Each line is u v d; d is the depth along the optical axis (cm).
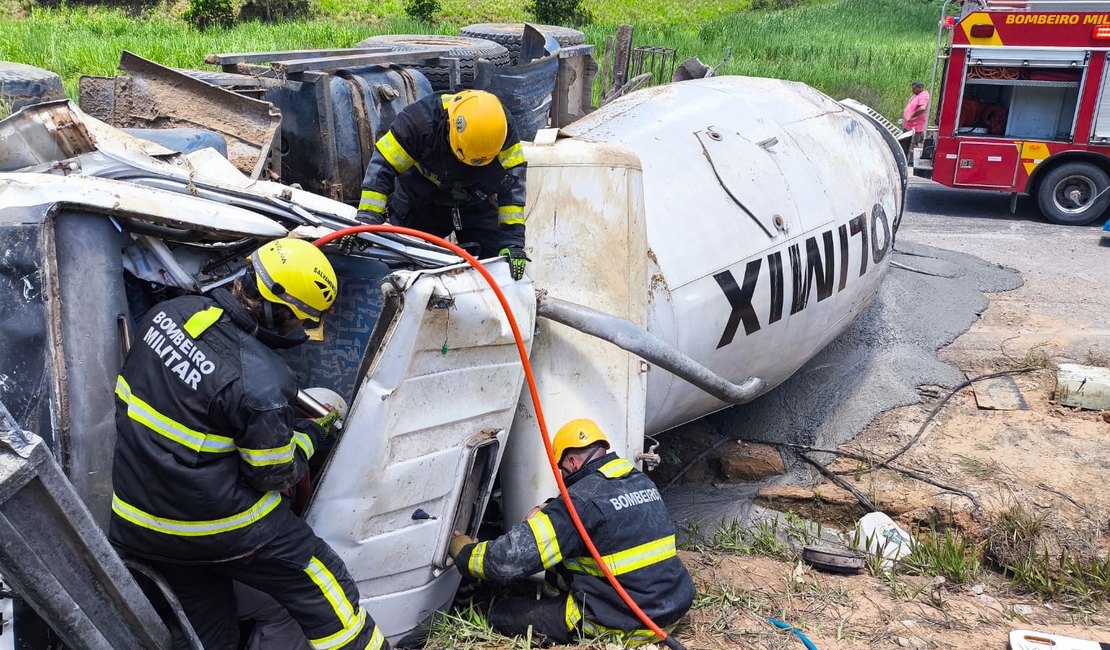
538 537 338
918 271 807
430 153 358
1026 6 1091
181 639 291
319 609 293
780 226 495
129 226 294
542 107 600
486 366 336
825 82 1830
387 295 299
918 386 629
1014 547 492
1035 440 571
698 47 2119
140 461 265
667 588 355
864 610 423
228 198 324
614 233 396
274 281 269
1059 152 1118
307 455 294
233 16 2206
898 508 528
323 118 500
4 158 325
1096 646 385
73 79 1051
